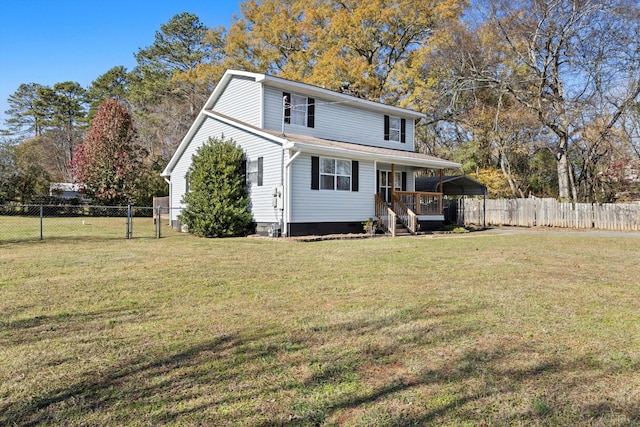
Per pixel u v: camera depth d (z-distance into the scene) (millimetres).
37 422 2211
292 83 14789
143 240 12211
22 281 5883
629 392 2551
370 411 2334
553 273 6633
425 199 17859
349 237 13398
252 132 14164
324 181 14289
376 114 18219
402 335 3596
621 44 19156
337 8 29328
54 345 3348
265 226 13875
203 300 4855
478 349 3264
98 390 2580
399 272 6719
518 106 23719
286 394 2533
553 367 2924
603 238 13594
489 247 10508
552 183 28641
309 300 4852
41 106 45062
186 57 36656
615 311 4359
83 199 28359
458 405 2398
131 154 27781
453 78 25016
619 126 21766
